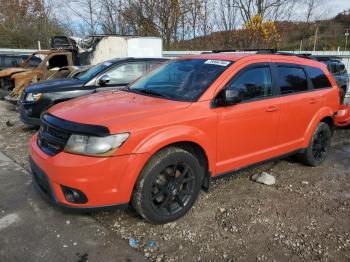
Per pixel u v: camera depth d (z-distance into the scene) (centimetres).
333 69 1195
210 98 370
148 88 421
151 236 331
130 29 2795
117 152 304
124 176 311
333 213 383
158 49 1641
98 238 326
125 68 770
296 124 470
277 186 452
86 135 304
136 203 328
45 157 321
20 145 625
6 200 398
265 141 430
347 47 2856
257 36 2295
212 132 367
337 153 614
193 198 366
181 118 342
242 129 397
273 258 302
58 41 1639
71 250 308
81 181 300
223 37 2556
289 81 463
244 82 403
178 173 354
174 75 424
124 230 340
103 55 1504
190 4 2638
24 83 1040
